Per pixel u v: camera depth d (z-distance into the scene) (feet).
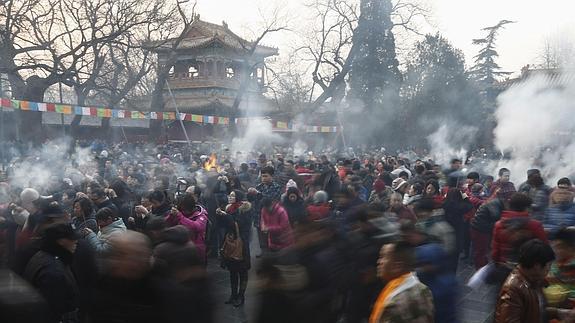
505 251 19.15
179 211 23.50
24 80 85.66
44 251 14.23
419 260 15.10
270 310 13.10
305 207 26.48
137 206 23.82
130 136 130.93
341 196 26.48
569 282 15.11
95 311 11.09
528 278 12.89
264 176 33.73
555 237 15.60
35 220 19.26
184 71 150.30
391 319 11.00
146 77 145.18
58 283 13.57
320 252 14.34
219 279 29.68
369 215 18.44
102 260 12.26
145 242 11.27
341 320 19.01
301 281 13.33
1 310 8.38
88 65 96.63
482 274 20.06
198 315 11.57
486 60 130.72
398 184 30.14
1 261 14.23
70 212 27.04
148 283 10.98
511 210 20.56
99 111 61.46
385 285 11.95
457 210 30.17
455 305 15.42
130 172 43.14
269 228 24.71
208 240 32.45
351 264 16.38
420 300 11.21
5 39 76.69
